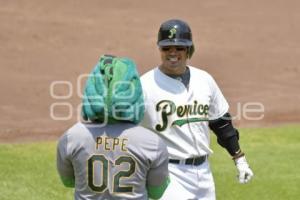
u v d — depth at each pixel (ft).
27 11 214.28
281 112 135.74
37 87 150.82
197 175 56.59
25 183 89.71
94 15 216.74
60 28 200.13
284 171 96.12
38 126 124.77
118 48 186.91
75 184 43.50
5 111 133.59
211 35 202.39
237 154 59.57
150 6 230.48
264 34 204.85
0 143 112.06
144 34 200.23
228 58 180.24
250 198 85.71
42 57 174.40
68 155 42.57
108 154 41.93
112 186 42.01
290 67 173.78
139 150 41.83
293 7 234.58
